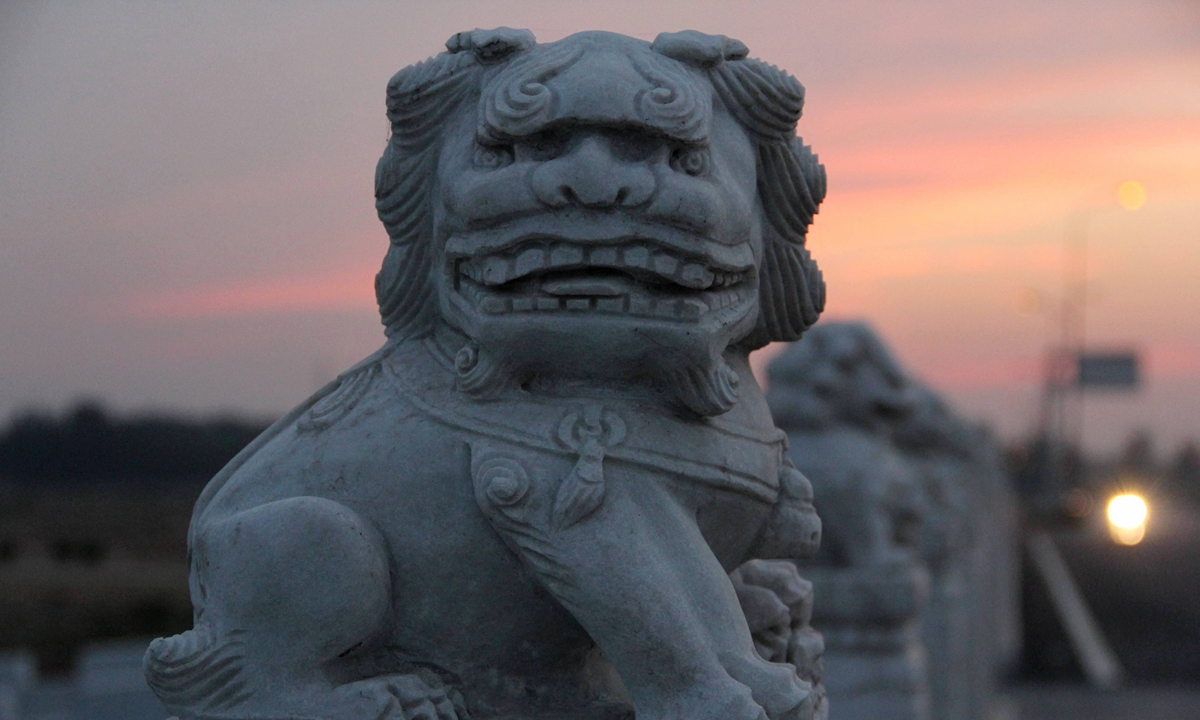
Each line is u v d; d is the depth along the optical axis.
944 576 6.95
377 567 1.96
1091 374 40.12
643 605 1.90
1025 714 10.53
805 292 2.25
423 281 2.15
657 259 1.91
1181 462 75.31
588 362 1.99
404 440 2.02
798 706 1.91
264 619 1.95
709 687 1.89
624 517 1.95
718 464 2.05
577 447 1.97
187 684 1.96
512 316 1.94
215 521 2.04
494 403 2.02
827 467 5.09
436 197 2.09
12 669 6.64
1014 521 30.39
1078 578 22.91
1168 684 12.01
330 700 1.92
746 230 2.02
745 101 2.10
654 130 1.92
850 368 5.35
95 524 26.45
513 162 1.96
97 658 6.41
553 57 1.98
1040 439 43.81
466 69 2.07
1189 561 26.47
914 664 4.78
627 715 2.05
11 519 27.06
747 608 2.36
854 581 4.81
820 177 2.20
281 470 2.06
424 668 2.04
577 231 1.89
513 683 2.07
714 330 1.96
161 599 14.64
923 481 7.45
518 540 1.94
